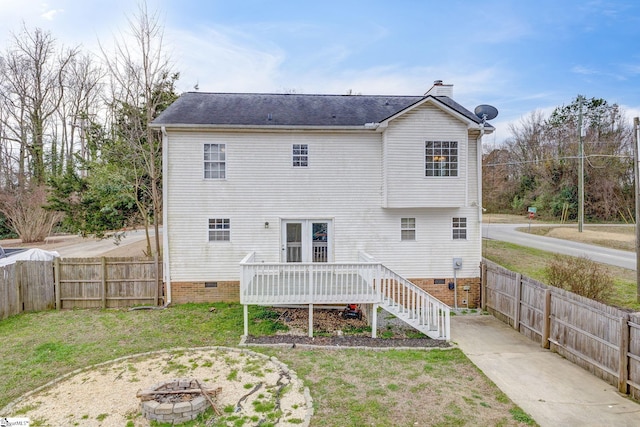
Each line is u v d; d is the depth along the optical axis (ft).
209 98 45.62
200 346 27.99
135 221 57.41
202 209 40.01
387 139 39.45
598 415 18.70
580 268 36.42
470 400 20.15
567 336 26.43
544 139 138.92
